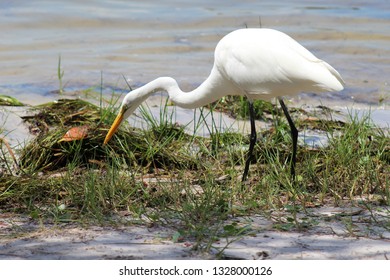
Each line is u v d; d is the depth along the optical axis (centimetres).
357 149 1196
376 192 1041
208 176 1108
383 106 1661
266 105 1512
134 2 2778
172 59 2031
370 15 2609
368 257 781
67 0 2734
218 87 1184
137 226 895
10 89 1720
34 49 2120
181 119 1447
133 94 1205
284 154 1221
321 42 2223
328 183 1053
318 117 1478
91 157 1222
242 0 2866
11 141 1298
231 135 1301
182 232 844
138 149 1233
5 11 2545
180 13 2602
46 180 1062
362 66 1981
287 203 987
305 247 810
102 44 2189
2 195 1012
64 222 913
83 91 1706
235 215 931
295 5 2778
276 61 1071
